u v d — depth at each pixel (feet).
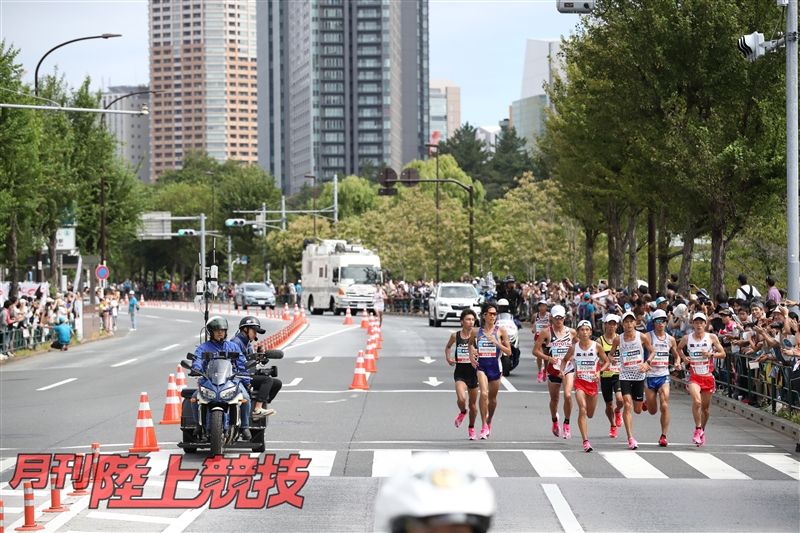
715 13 114.21
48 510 46.57
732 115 118.83
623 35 123.13
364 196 526.57
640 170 132.16
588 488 51.75
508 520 43.73
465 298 224.94
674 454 63.72
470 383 69.41
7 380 121.29
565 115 167.73
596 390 65.98
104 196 245.86
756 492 50.83
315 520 44.09
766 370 81.25
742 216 117.39
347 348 162.81
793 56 88.74
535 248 266.36
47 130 219.20
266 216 530.68
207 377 58.85
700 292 108.78
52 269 218.18
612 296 140.05
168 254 561.43
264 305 346.95
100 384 113.50
